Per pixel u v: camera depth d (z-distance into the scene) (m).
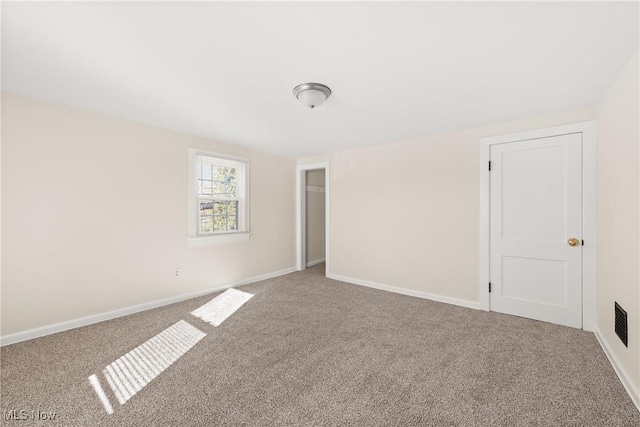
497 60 1.72
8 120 2.20
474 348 2.19
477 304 3.06
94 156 2.64
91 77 1.95
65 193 2.48
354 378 1.81
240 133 3.33
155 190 3.08
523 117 2.72
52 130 2.40
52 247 2.42
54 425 1.40
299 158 4.91
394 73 1.88
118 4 1.24
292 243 4.91
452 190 3.22
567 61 1.72
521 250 2.79
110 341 2.29
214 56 1.68
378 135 3.38
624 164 1.80
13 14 1.30
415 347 2.21
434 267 3.37
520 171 2.78
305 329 2.55
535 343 2.26
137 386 1.71
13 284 2.25
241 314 2.92
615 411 1.50
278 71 1.86
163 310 3.01
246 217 4.07
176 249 3.27
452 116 2.71
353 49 1.61
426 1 1.23
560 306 2.61
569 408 1.52
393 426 1.40
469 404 1.56
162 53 1.65
